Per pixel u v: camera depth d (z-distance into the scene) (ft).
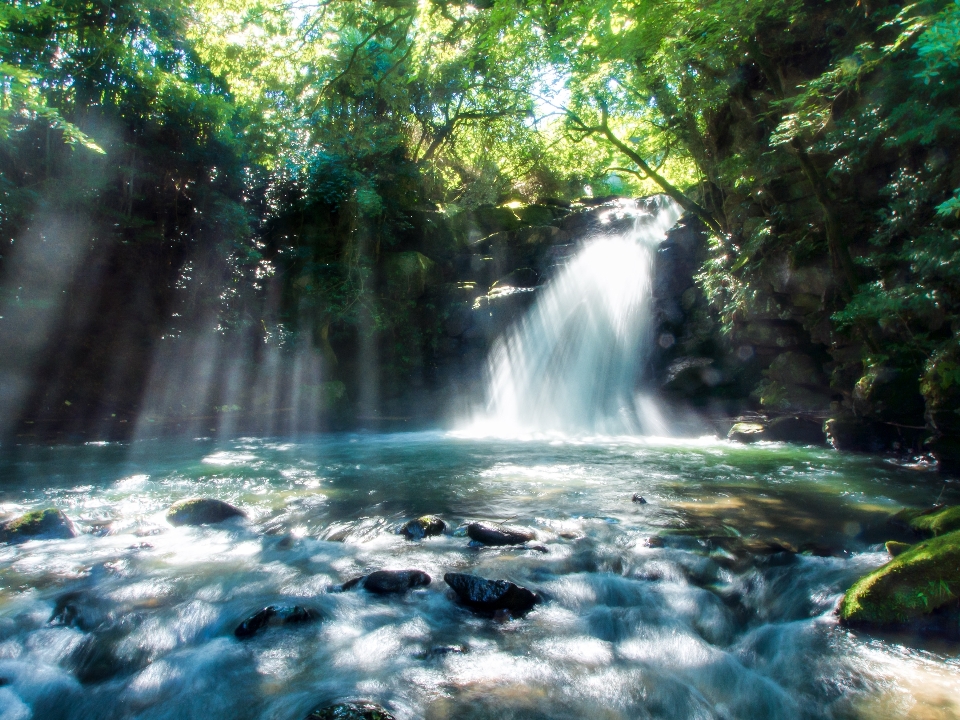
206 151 52.85
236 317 56.90
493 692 11.16
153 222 50.67
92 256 48.80
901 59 29.81
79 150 44.88
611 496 25.57
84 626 13.64
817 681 11.53
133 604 14.65
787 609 14.82
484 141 81.20
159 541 19.34
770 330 45.24
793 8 33.60
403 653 12.54
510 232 76.02
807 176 34.53
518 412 62.23
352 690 11.17
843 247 34.37
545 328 64.85
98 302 50.70
